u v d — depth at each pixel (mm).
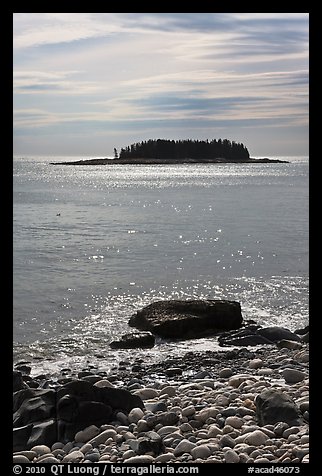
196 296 16703
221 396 7172
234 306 13414
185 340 12594
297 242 27328
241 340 12086
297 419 6191
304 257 23031
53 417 6504
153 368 10289
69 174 153125
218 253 24203
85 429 6371
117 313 14727
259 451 5527
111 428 6402
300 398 6828
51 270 20359
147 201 54625
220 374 9234
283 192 67438
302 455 5332
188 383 8875
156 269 20641
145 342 12062
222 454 5566
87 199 57375
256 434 5820
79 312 14742
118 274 19703
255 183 92375
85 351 11680
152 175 142750
